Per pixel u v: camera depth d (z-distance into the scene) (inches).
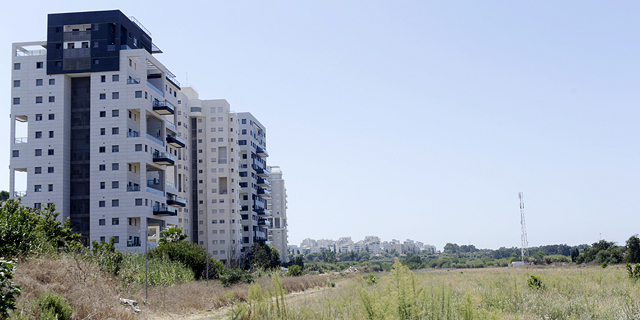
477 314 420.5
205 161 4635.8
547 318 653.3
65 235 1362.0
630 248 3745.1
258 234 5265.8
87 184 3174.2
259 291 604.7
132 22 3449.8
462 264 5812.0
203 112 4692.4
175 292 1235.9
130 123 3245.6
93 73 3223.4
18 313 586.2
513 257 5457.7
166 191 3430.1
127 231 3058.6
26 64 3233.3
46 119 3171.8
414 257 6190.9
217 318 1007.6
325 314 573.9
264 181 5487.2
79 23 3253.0
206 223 4539.9
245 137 5270.7
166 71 3627.0
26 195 3095.5
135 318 816.3
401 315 429.1
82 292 761.6
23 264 781.3
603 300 781.9
